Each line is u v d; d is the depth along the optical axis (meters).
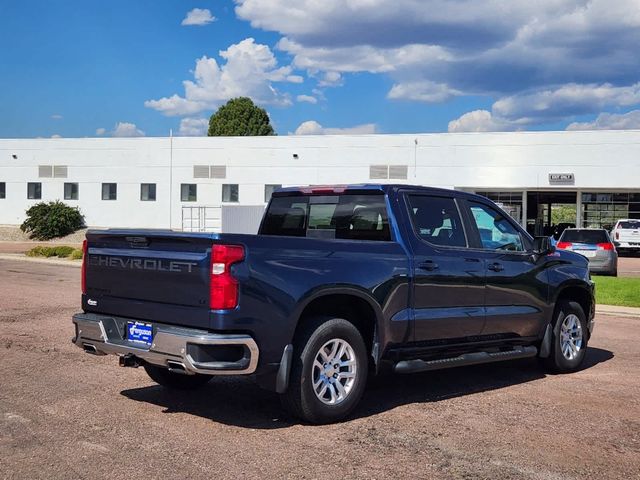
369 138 42.09
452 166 40.78
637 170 38.28
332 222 7.20
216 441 5.39
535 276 7.84
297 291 5.67
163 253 5.70
